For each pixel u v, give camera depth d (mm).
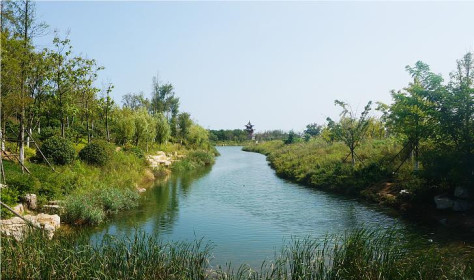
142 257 8531
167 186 26250
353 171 23406
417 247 10555
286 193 23156
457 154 14820
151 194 22719
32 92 20812
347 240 9562
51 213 14289
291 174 30641
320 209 17984
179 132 57094
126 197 18906
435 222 14312
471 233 12492
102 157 22938
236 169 39812
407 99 18562
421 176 16078
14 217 12148
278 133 107000
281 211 17734
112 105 33844
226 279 8500
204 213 17297
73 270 7777
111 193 17641
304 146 45344
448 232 12836
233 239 12898
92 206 15656
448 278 7508
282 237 13133
